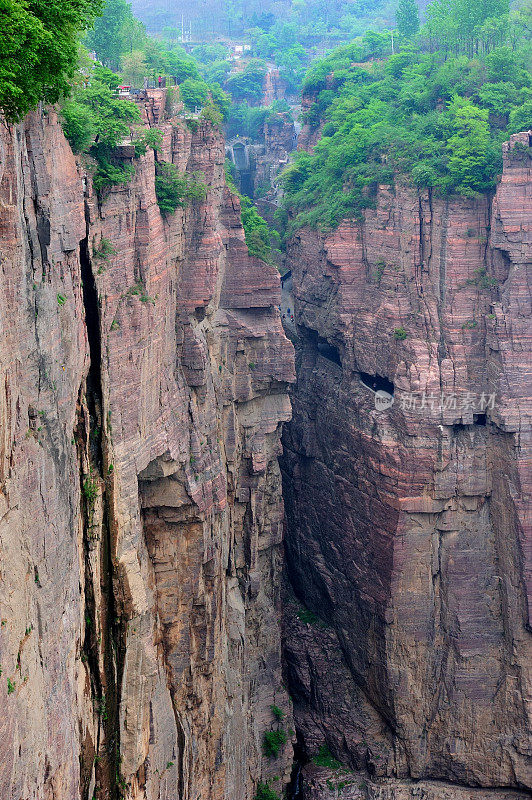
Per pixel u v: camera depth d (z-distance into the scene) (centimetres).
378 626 7631
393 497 7425
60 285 4116
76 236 4291
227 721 6272
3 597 3166
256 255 6875
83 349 4456
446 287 7381
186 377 6034
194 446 5894
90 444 4759
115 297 4944
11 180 3412
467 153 7250
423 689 7488
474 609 7369
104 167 4872
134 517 5116
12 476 3350
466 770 7425
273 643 7338
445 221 7344
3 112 3331
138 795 5009
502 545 7306
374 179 7831
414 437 7325
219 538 6194
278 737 7156
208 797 6016
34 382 3666
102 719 4722
